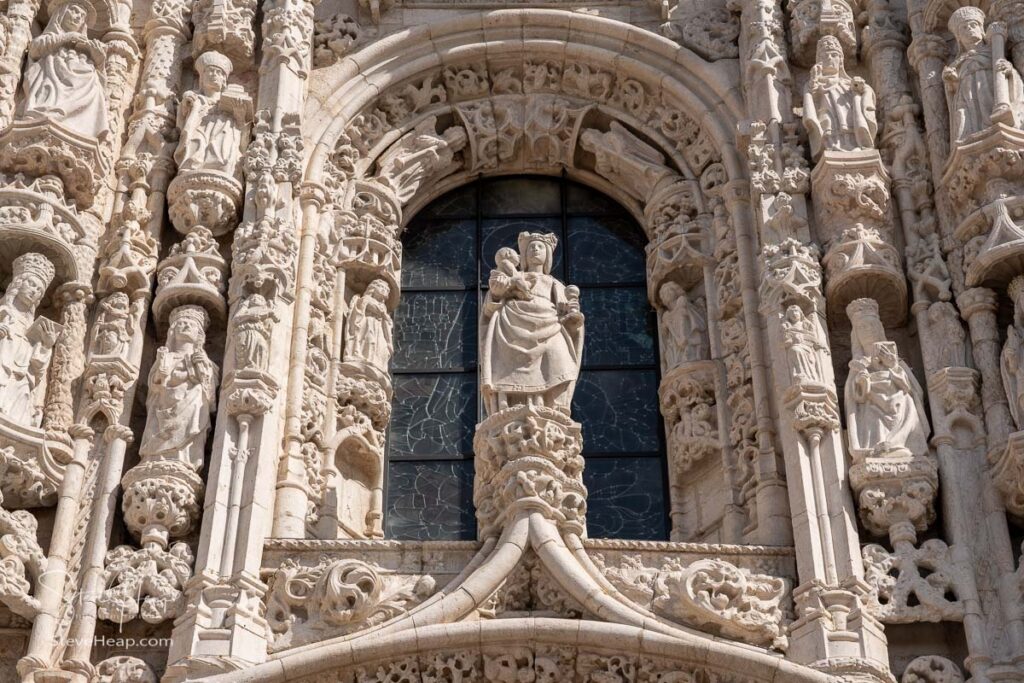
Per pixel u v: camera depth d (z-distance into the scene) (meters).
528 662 20.72
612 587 21.55
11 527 21.91
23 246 24.02
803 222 24.62
